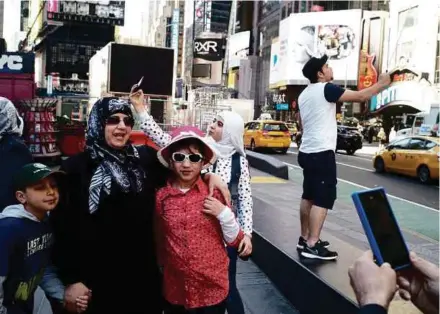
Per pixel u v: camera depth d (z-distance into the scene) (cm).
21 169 245
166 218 264
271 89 7375
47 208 242
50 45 8619
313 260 437
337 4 6962
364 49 5847
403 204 1060
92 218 246
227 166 343
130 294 253
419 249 651
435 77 4384
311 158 431
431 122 2475
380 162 1658
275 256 481
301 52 6353
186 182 270
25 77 1412
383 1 6694
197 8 11569
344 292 354
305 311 409
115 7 8844
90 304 249
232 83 9350
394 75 390
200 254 263
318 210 436
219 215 264
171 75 1967
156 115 1936
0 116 296
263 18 8856
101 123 253
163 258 273
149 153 281
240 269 528
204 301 268
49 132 1373
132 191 252
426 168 1405
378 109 4816
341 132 2572
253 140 2553
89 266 247
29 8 10944
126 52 1911
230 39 9631
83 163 254
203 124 1859
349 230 733
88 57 8838
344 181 1432
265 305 432
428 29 4422
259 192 1061
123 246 249
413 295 151
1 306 230
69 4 8575
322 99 420
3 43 1717
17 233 233
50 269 258
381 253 141
